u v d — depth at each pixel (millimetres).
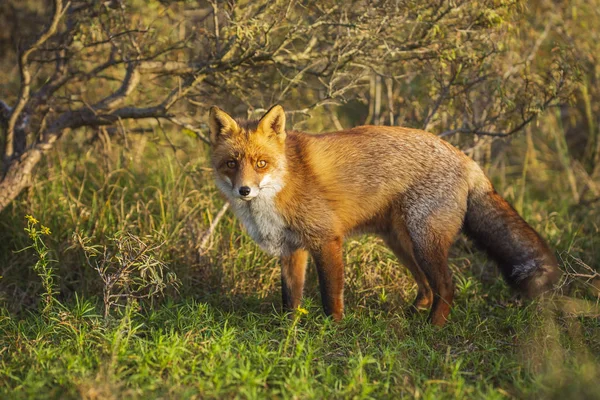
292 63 11789
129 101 13945
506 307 10062
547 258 9297
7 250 11219
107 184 12391
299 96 13570
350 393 6473
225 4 11414
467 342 8469
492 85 12008
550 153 16594
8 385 6512
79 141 13805
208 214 11398
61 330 8008
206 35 11219
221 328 8500
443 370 7102
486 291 10914
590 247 11867
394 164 9352
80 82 13266
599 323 8648
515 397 6656
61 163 12312
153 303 9984
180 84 11156
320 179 9156
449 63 11766
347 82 13875
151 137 14188
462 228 9828
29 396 6133
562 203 13969
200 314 8734
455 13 11234
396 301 10398
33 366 6953
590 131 15422
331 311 9148
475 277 11188
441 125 13391
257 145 8836
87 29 11188
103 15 11945
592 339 8117
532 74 12336
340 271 9234
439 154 9430
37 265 8469
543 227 12539
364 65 11523
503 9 11336
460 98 12094
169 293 10195
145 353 7012
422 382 6922
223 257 10922
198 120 12016
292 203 9023
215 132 9172
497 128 12664
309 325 8812
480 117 13625
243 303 10195
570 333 8203
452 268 11141
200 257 10875
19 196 11742
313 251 9258
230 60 10945
